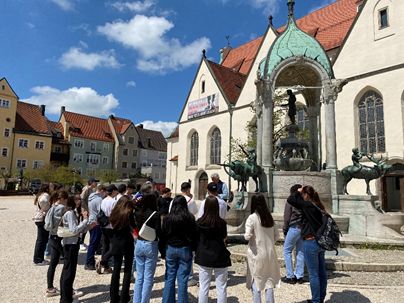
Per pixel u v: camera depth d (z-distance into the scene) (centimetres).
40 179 5644
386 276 716
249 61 4459
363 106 2659
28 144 6431
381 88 2517
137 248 552
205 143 3950
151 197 564
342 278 703
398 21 2498
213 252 494
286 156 1298
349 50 2770
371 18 2664
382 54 2555
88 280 735
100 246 1045
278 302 573
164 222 527
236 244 980
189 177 4100
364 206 1098
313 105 1491
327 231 536
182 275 514
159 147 8550
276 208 1184
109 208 784
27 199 4269
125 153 7800
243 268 781
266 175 1214
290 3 1431
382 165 1127
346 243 959
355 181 2588
